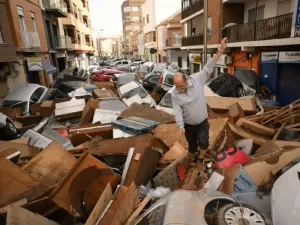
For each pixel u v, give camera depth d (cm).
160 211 231
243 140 498
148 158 378
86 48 4338
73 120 827
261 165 328
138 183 351
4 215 251
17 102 977
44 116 899
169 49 3566
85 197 313
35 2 1877
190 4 2523
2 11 1316
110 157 446
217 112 719
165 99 846
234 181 313
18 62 1470
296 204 237
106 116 689
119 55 10781
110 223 243
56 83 1485
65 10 2664
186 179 354
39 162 402
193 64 2756
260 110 761
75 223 302
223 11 1764
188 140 428
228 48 1728
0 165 342
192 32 2645
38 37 1772
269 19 1241
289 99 1245
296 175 266
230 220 202
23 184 330
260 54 1398
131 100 891
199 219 204
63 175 389
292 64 1200
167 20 3722
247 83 1180
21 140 538
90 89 1259
